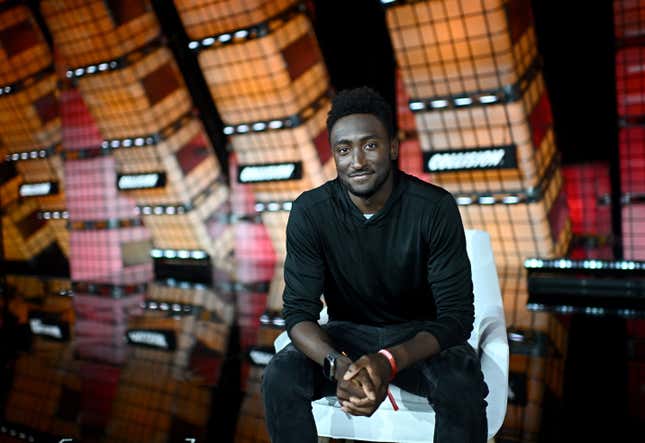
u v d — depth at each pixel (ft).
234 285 24.32
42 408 10.11
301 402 5.14
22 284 27.68
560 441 8.09
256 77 25.30
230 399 10.32
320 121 26.71
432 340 5.04
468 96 20.86
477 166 21.31
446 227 5.32
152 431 8.94
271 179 26.73
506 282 21.34
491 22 19.38
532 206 21.47
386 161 5.23
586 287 19.88
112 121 29.32
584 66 24.29
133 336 15.56
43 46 32.58
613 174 24.12
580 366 11.66
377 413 5.45
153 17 27.99
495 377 5.71
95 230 31.55
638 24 19.31
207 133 30.58
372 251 5.43
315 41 26.66
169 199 29.78
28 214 36.24
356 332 5.69
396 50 21.39
